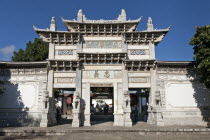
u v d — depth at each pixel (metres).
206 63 23.39
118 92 28.58
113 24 29.30
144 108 38.12
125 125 25.89
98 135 21.03
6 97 28.42
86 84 28.72
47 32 28.86
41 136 21.12
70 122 32.97
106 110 48.19
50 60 28.05
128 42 29.97
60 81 28.89
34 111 27.98
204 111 28.52
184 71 29.58
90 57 28.78
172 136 20.92
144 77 29.14
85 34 30.11
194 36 26.14
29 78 29.09
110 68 29.23
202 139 19.23
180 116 28.12
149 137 20.28
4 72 29.19
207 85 25.33
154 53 29.42
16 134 21.95
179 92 28.91
